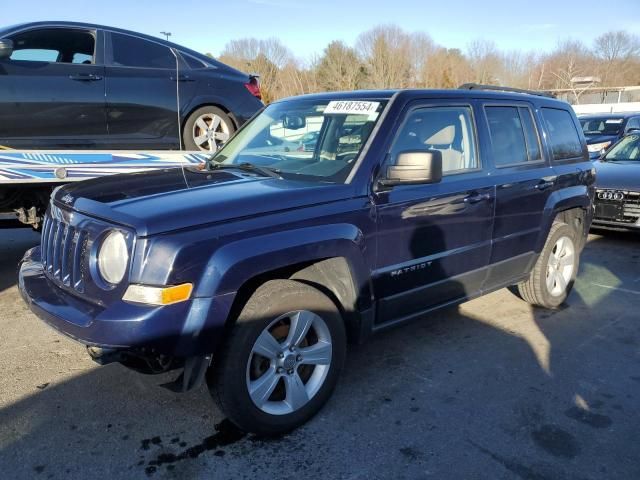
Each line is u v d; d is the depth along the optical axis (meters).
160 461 2.84
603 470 2.78
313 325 3.14
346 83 52.25
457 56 55.62
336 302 3.33
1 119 5.06
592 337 4.43
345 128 3.62
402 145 3.55
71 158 4.86
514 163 4.38
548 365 3.93
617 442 3.02
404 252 3.49
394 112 3.54
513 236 4.34
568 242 5.08
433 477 2.73
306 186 3.16
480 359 4.02
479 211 3.95
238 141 4.36
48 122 5.29
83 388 3.54
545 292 4.89
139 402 3.38
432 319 4.79
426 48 54.41
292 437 3.06
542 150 4.71
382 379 3.71
